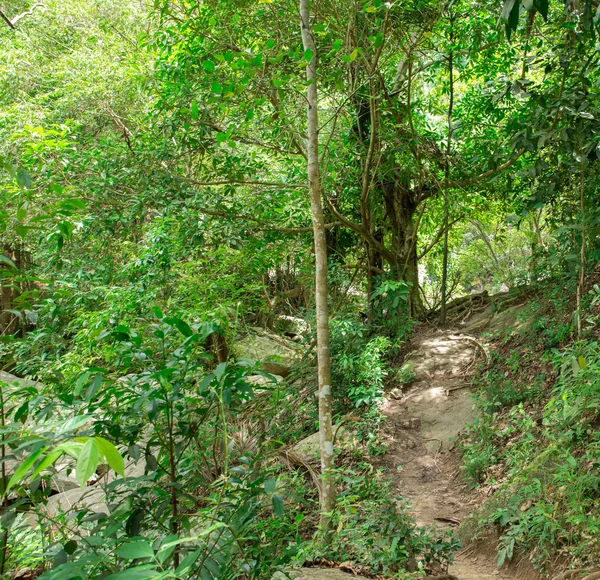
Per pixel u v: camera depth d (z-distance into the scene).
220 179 10.53
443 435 8.55
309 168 6.25
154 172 9.02
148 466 2.37
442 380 10.12
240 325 9.97
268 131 9.91
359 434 8.66
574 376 5.86
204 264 8.77
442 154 11.86
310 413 9.55
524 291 11.95
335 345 10.45
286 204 10.58
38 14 14.03
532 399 7.71
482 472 7.05
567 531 4.67
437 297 15.01
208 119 9.06
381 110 10.59
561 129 7.20
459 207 13.00
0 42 14.29
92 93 11.77
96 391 2.19
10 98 13.20
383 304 12.30
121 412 2.52
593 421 5.66
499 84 9.16
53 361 7.27
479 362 10.05
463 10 10.31
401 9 8.97
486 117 11.80
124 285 9.94
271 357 3.66
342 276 11.97
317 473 7.27
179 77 9.20
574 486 4.80
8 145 10.06
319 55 8.34
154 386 2.50
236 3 8.31
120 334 2.46
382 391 9.39
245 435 7.78
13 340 2.44
